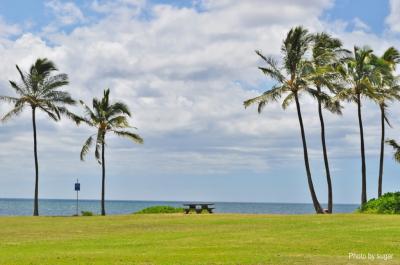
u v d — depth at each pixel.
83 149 53.72
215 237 24.52
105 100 54.31
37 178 52.00
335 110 49.88
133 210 153.50
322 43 48.50
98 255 18.69
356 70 48.97
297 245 21.16
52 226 32.09
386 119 52.28
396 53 50.81
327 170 48.06
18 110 51.19
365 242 21.88
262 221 32.81
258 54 47.09
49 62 51.62
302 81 46.88
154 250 20.11
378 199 43.00
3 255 19.02
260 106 47.56
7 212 112.25
